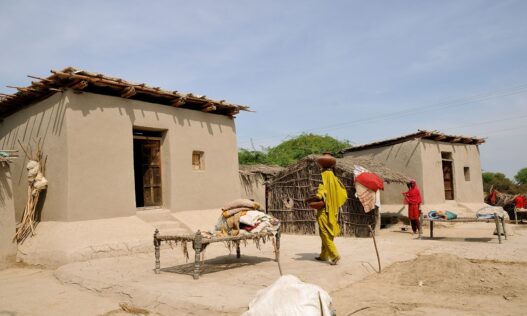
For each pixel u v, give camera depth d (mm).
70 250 7930
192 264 7496
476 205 17891
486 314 4477
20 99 10016
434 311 4637
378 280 6344
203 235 6543
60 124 9008
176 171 11008
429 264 6805
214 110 12453
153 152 10945
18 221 10125
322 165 7523
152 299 5195
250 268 6945
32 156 9703
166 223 10203
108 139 9523
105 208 9312
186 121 11469
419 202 12883
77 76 8516
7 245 8383
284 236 12445
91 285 6227
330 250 6988
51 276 7336
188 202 11258
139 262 7812
